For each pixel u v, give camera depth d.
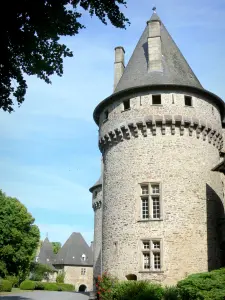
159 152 24.47
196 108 25.55
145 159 24.61
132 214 23.98
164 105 25.06
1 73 7.84
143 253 23.11
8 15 7.09
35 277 74.62
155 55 27.47
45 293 39.94
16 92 8.23
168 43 29.89
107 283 23.09
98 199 47.84
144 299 19.56
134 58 29.38
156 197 23.95
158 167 24.23
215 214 24.50
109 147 27.00
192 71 29.23
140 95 25.66
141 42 30.48
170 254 22.45
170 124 24.83
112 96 26.84
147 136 24.97
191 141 24.95
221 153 27.78
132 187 24.50
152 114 24.92
